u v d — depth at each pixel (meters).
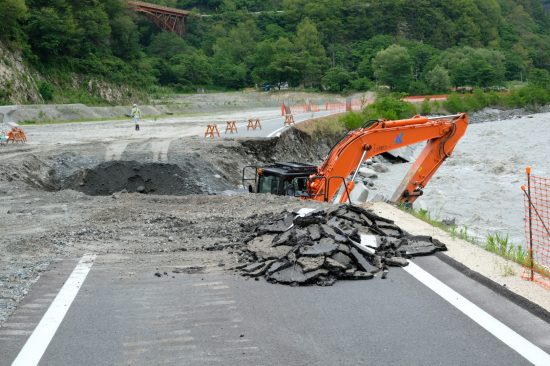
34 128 40.88
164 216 12.27
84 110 54.41
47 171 23.11
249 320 6.50
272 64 125.12
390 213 12.15
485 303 6.79
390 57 126.06
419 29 171.88
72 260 9.02
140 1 144.75
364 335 6.02
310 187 16.53
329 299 7.14
